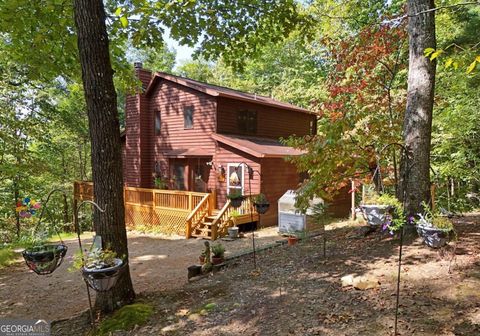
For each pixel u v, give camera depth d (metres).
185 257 9.07
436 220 4.24
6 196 14.88
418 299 3.45
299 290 4.18
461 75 8.88
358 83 8.20
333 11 10.07
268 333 3.27
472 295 3.36
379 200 4.08
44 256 3.43
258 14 6.50
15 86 12.52
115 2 5.97
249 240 10.41
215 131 13.77
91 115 4.37
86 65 4.32
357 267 4.59
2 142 12.09
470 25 10.38
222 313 3.88
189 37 6.43
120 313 4.15
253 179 12.57
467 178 10.46
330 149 5.88
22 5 5.38
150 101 16.36
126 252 4.57
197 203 12.18
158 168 16.09
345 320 3.27
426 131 5.29
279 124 16.73
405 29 7.46
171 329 3.65
